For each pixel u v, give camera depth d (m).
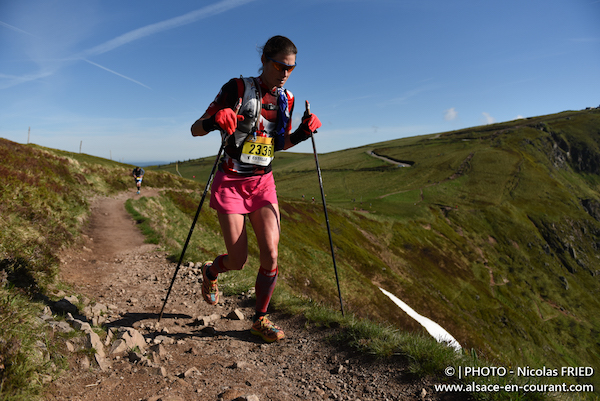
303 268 35.50
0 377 1.99
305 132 3.27
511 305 64.25
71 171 23.56
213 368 2.86
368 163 148.00
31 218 7.29
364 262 52.50
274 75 2.84
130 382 2.45
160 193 31.70
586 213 103.00
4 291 3.09
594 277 84.12
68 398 2.14
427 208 92.62
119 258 7.92
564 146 149.50
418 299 48.59
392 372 2.79
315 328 3.82
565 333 62.09
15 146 20.67
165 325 3.88
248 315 4.47
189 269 6.90
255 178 3.15
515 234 88.44
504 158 127.94
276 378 2.80
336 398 2.51
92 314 3.78
